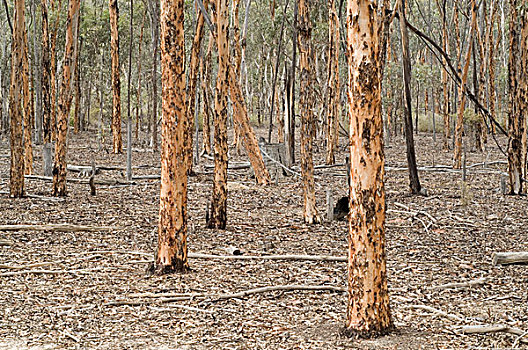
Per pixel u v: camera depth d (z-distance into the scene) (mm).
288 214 12016
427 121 42906
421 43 37969
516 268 7773
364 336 5105
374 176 4977
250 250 8797
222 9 9734
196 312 6031
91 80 38438
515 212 12195
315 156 25422
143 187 15562
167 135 7348
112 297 6516
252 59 46062
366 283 5109
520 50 14344
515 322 5594
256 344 5086
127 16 33219
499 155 26172
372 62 4898
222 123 10203
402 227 10789
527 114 16094
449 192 15148
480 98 28141
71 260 8125
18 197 13141
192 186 15922
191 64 18656
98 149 27609
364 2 4887
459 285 6910
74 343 5184
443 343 4992
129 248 8898
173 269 7535
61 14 29328
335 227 10680
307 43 10508
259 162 16625
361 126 4922
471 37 19453
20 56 12969
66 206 12336
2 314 5961
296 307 6168
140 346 5098
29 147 16781
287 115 19000
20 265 7793
